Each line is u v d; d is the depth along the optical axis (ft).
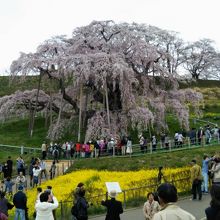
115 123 163.32
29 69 167.53
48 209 44.83
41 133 191.93
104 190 89.30
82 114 177.47
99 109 176.86
